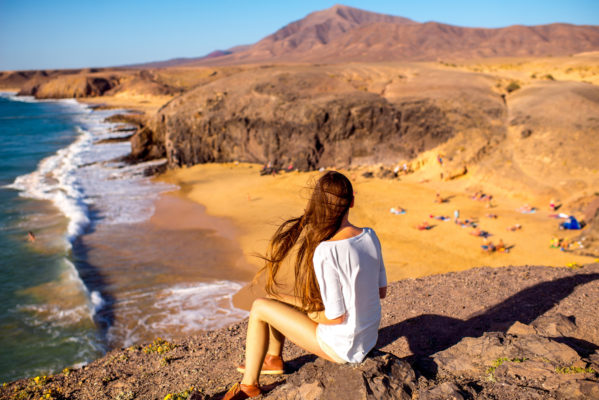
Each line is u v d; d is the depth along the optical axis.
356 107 44.81
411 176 40.56
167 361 5.64
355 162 45.31
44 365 13.73
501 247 23.34
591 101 42.31
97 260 23.31
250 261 22.69
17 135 81.62
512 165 35.56
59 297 18.45
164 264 22.59
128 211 33.19
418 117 43.12
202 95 56.09
